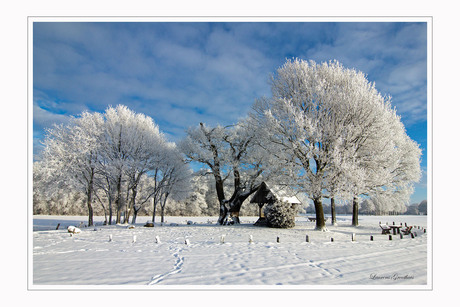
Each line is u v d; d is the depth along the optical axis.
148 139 30.08
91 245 12.45
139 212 56.34
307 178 17.88
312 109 18.36
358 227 24.19
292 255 9.41
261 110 21.31
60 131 26.70
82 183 27.50
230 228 21.42
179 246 11.92
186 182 33.50
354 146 16.83
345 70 19.12
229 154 26.64
